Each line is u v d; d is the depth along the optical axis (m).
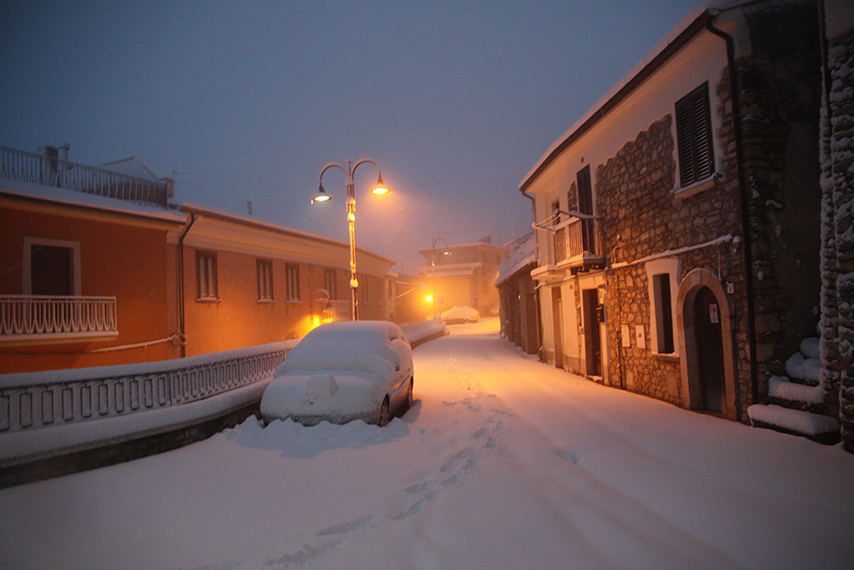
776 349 6.47
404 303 48.62
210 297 17.28
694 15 6.80
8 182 11.64
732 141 6.85
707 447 5.62
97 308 12.97
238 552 3.32
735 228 6.84
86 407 5.16
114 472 4.91
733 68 6.73
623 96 9.35
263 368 8.63
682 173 8.03
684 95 7.91
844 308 5.19
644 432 6.49
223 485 4.59
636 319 9.66
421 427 7.04
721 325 7.21
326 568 3.10
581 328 12.55
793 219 6.62
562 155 13.18
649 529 3.59
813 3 6.83
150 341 14.56
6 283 11.40
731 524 3.63
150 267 14.77
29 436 4.56
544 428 6.94
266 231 20.25
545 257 15.80
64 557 3.23
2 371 11.02
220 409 6.61
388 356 7.83
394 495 4.34
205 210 16.25
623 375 10.28
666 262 8.53
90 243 13.12
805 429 5.54
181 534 3.58
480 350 21.64
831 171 5.51
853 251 5.10
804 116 6.74
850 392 5.11
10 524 3.70
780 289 6.52
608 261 10.82
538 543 3.38
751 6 6.70
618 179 10.28
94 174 14.43
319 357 7.45
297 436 6.00
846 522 3.61
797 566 3.04
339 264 28.22
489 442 6.24
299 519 3.84
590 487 4.51
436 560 3.17
